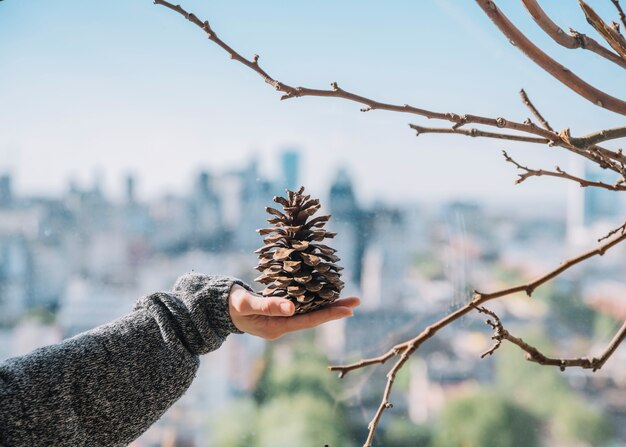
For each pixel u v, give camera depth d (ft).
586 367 2.26
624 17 2.50
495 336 2.23
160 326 2.88
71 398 2.68
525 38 2.46
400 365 2.27
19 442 2.57
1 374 2.62
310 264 2.64
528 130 2.48
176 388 2.86
